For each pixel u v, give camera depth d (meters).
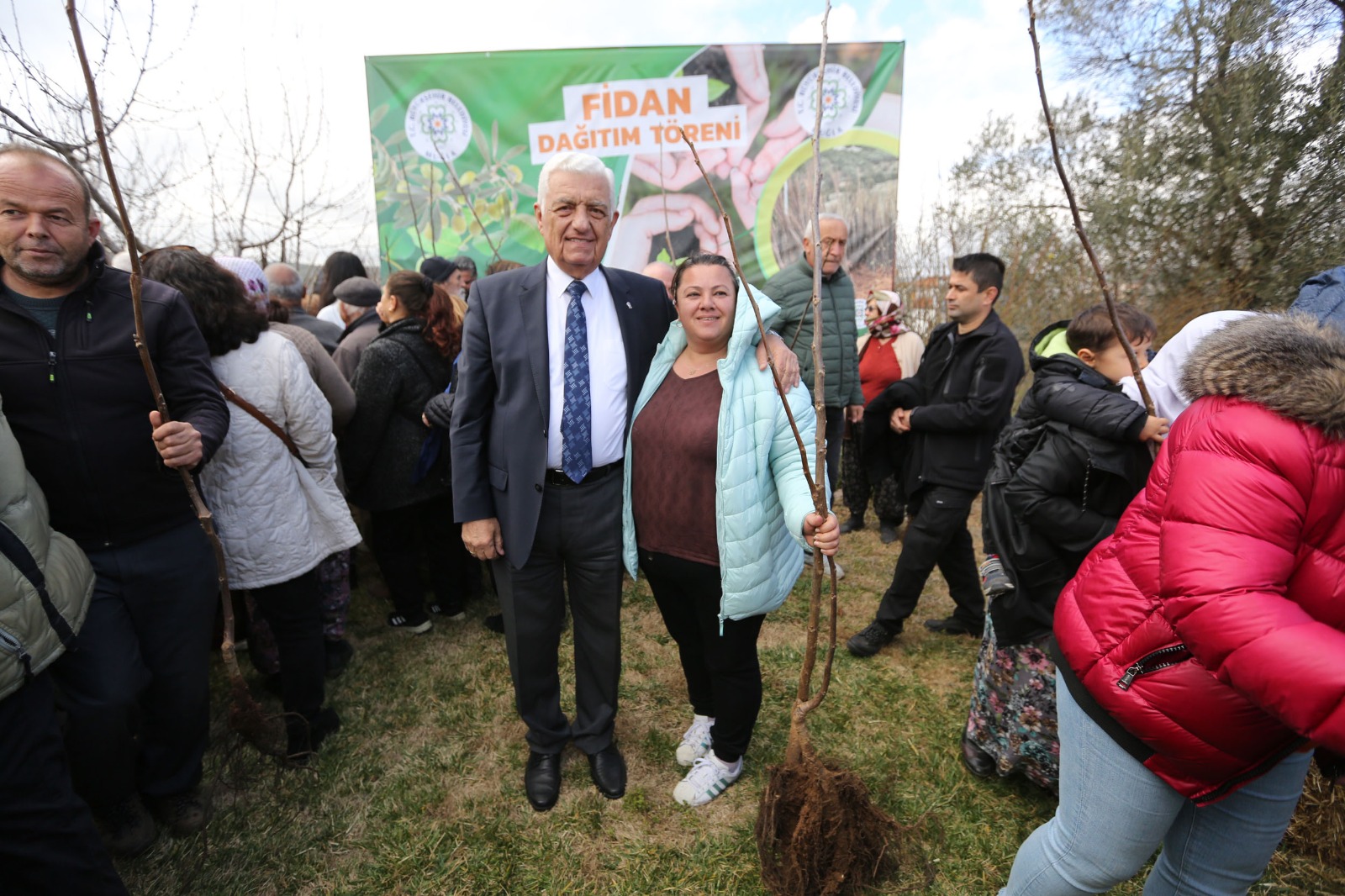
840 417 3.43
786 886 1.62
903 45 4.80
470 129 4.89
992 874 1.76
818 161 1.29
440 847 1.88
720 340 1.72
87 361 1.58
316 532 2.20
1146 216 3.99
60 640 1.43
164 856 1.86
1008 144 5.20
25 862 1.35
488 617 3.10
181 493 1.78
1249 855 1.24
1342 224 3.27
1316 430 0.93
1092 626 1.19
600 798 2.04
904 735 2.28
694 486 1.73
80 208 1.52
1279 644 0.86
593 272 1.86
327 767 2.19
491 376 1.86
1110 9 3.88
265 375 2.02
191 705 1.84
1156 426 1.55
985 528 1.87
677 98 4.85
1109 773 1.20
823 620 3.06
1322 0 3.22
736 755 2.00
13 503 1.38
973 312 2.60
